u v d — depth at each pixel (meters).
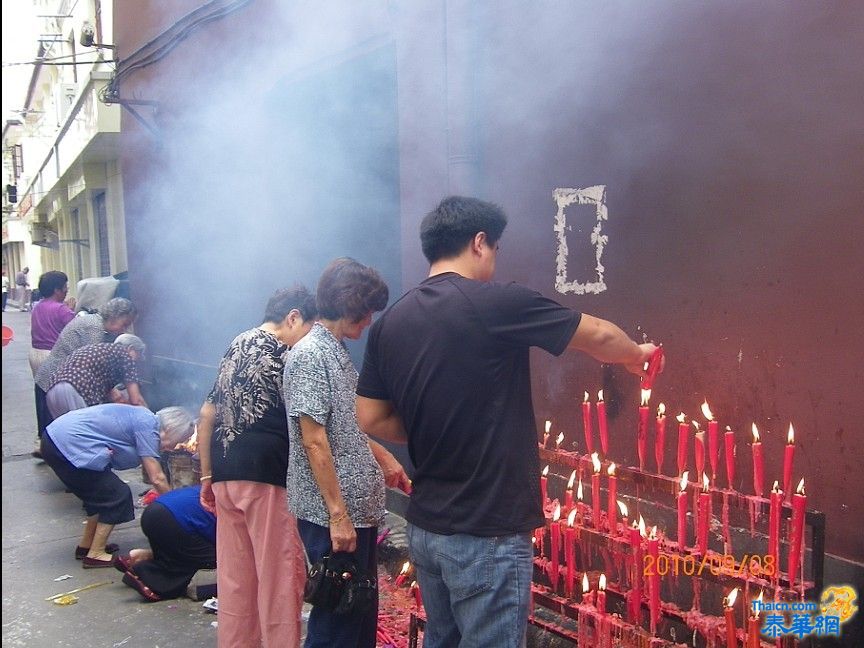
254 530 3.18
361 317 2.84
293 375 2.77
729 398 3.00
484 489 2.10
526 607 2.13
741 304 2.94
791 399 2.79
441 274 2.24
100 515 4.75
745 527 2.92
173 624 3.94
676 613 2.52
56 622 3.98
